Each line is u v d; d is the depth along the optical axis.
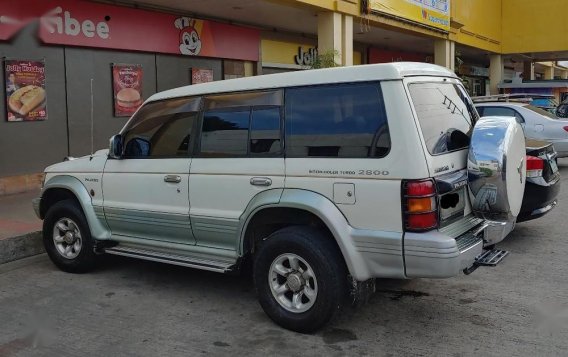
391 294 5.06
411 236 3.76
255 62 15.12
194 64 13.12
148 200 5.21
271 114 4.46
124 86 11.31
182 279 5.70
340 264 4.09
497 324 4.36
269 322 4.50
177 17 12.40
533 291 5.06
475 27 22.66
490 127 4.34
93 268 6.04
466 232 4.15
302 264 4.21
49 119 10.01
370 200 3.90
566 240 6.79
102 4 10.65
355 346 4.03
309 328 4.19
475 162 4.23
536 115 11.75
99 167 5.64
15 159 9.54
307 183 4.18
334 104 4.15
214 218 4.70
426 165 3.81
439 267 3.70
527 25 25.53
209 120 4.86
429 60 25.20
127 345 4.13
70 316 4.74
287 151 4.33
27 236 6.80
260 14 13.24
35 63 9.69
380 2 14.41
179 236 5.08
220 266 4.71
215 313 4.73
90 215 5.68
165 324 4.52
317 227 4.25
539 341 4.03
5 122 9.34
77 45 10.27
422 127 3.93
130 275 5.88
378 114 3.94
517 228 7.46
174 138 5.11
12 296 5.30
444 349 3.94
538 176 6.39
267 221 4.45
